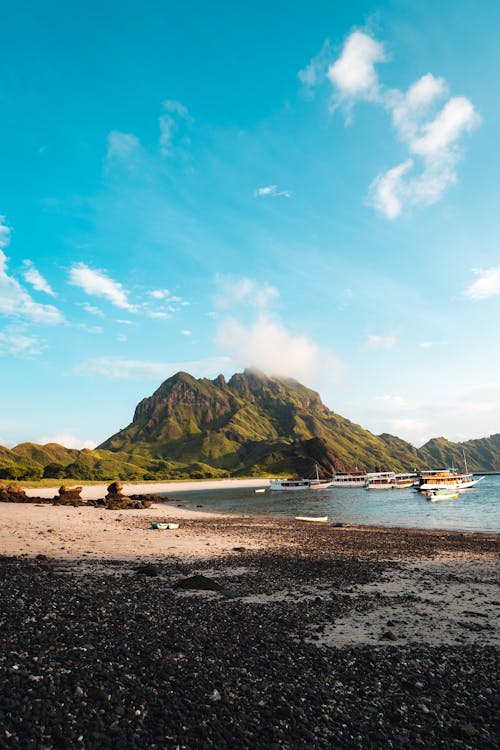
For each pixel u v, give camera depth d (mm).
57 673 8594
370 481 184750
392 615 15953
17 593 15109
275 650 11539
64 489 103625
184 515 74625
